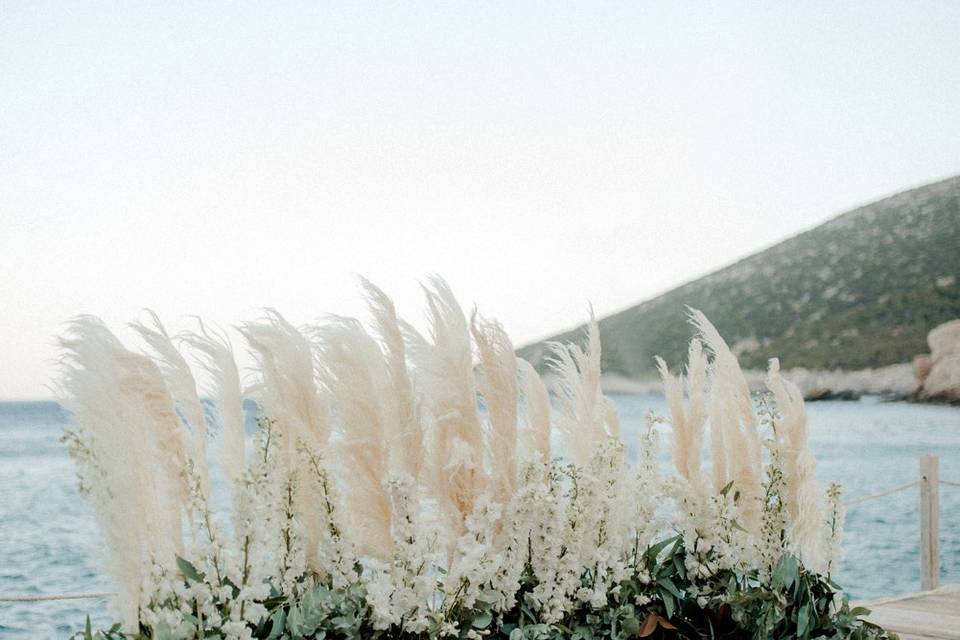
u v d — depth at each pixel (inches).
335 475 103.3
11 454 1203.9
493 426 114.1
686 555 123.9
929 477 251.4
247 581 91.8
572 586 111.1
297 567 100.1
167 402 97.3
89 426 86.1
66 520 773.3
